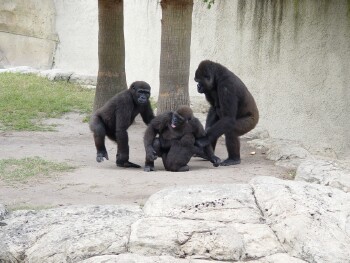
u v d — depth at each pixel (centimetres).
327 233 713
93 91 2130
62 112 1783
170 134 1125
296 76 1664
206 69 1167
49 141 1425
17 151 1291
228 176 1059
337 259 674
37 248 699
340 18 1558
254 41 1766
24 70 2394
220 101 1162
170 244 683
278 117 1714
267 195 794
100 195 934
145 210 775
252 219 742
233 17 1828
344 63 1554
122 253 674
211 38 1906
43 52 2578
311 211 747
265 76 1744
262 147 1372
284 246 709
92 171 1113
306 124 1645
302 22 1641
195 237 689
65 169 1127
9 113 1722
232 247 680
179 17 1355
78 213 775
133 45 2230
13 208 850
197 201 771
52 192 959
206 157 1202
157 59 2098
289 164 1175
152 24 2116
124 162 1159
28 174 1072
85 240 692
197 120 1131
